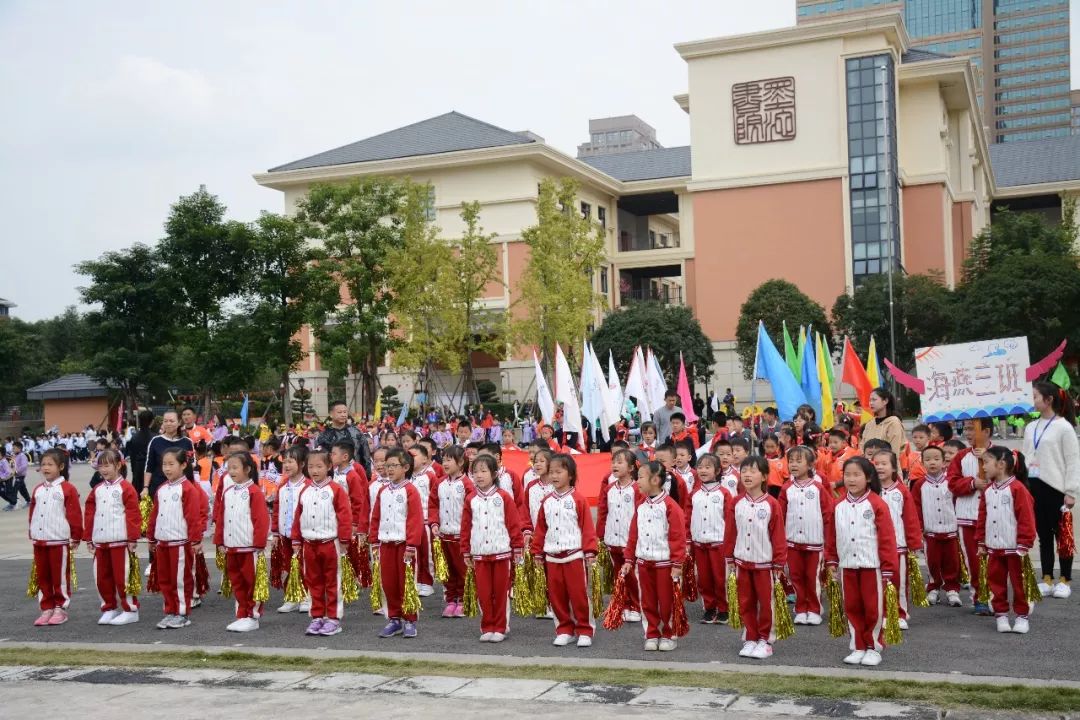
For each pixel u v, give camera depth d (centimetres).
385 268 4697
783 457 1453
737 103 6481
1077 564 1457
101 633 1198
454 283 4841
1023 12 17838
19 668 1016
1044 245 6444
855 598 977
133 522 1255
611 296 7412
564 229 4900
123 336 4928
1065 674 905
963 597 1308
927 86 6581
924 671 927
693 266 7381
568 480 1088
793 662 982
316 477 1179
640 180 7550
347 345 4603
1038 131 17762
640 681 909
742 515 1017
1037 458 1265
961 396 1531
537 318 4888
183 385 5344
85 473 4225
